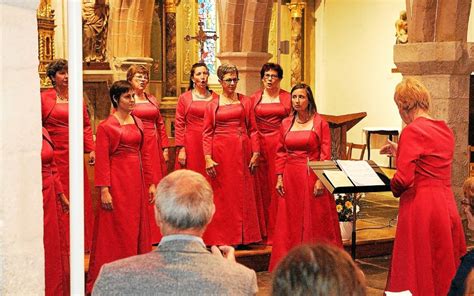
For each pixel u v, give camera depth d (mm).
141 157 5961
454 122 7547
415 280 4957
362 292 1798
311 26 15805
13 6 1749
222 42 8656
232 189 7043
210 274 2412
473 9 12391
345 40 15445
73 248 1979
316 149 6375
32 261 1839
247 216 7094
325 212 6383
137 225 5875
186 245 2488
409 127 4863
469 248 7480
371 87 15156
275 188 7031
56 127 6445
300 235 6391
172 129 13883
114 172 5809
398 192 4965
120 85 5785
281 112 7297
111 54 11945
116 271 2432
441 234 4910
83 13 11945
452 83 7484
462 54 7371
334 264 1798
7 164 1741
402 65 7652
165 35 13938
